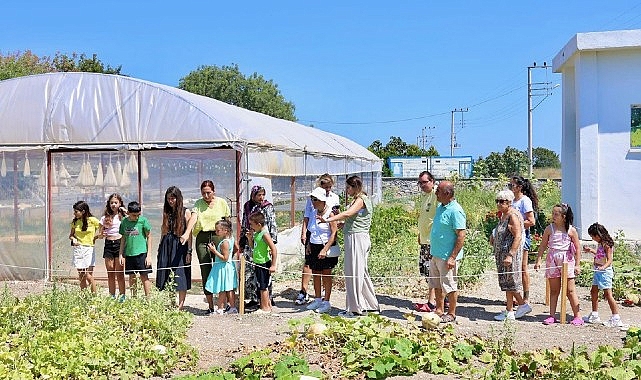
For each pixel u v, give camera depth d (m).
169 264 11.12
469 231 16.61
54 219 14.61
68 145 14.31
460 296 12.64
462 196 30.39
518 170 50.50
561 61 20.31
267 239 11.15
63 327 8.71
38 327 9.02
